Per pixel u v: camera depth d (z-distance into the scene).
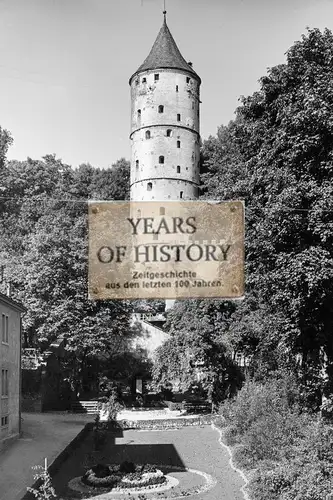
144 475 26.12
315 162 26.72
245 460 28.62
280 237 26.42
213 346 47.69
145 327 57.47
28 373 48.75
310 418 27.39
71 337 48.66
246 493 23.36
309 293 24.73
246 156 33.53
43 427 38.84
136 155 87.69
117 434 40.28
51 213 77.62
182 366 48.19
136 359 56.31
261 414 31.05
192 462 30.12
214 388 48.19
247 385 37.62
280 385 31.89
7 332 31.70
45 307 49.16
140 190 86.69
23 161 87.44
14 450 30.39
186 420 44.50
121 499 22.98
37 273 49.28
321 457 21.55
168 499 23.12
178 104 87.25
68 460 30.67
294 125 26.41
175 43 90.44
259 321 37.00
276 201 26.39
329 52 27.83
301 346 28.86
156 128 86.44
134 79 88.94
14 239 71.56
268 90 30.53
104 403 40.81
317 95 25.83
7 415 31.58
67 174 90.69
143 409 51.56
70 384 51.22
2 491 22.64
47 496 19.97
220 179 42.22
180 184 86.38
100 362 55.94
